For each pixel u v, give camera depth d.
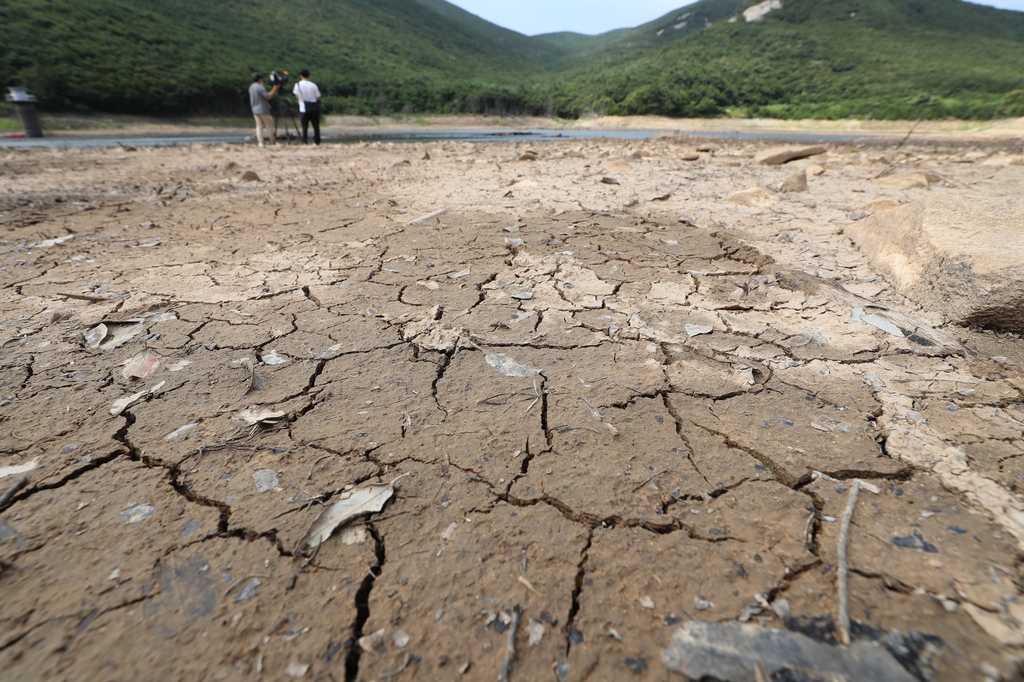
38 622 1.02
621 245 3.60
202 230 4.04
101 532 1.24
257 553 1.19
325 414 1.73
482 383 1.93
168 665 0.95
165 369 1.99
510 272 3.12
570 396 1.84
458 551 1.21
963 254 2.38
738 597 1.09
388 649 0.99
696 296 2.77
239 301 2.67
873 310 2.49
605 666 0.97
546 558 1.19
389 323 2.43
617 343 2.25
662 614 1.06
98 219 4.38
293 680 0.94
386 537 1.25
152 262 3.27
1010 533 1.23
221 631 1.02
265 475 1.44
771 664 0.96
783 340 2.26
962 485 1.39
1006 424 1.64
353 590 1.11
